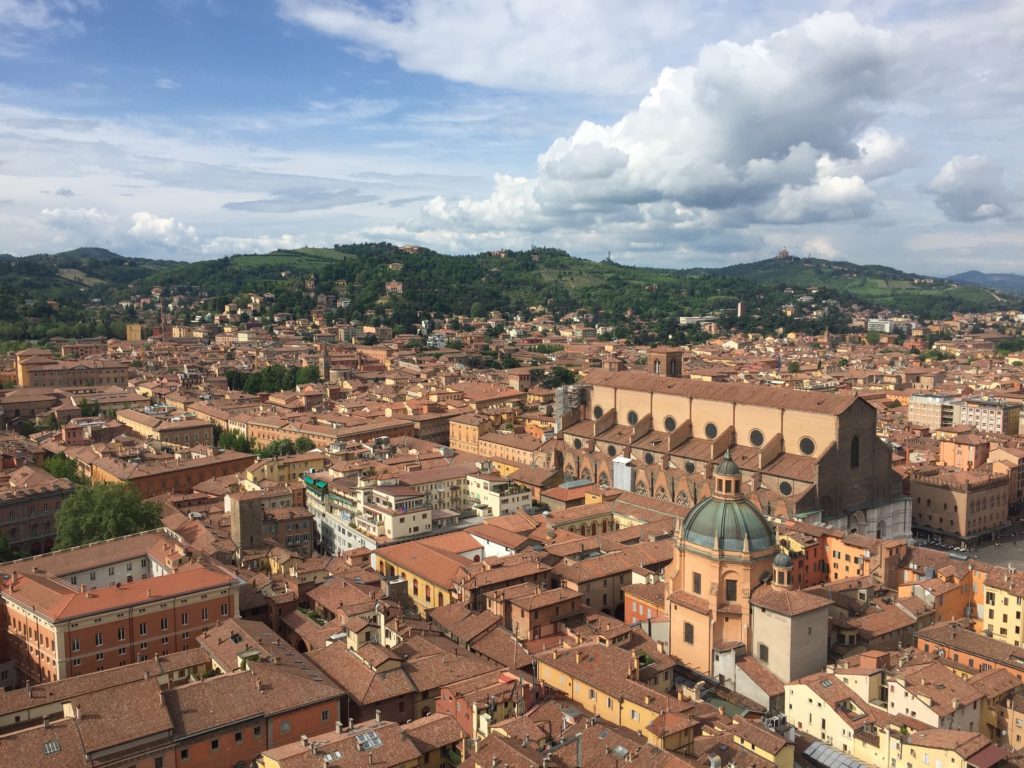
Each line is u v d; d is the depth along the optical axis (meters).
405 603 178.75
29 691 116.50
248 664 123.25
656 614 156.00
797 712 131.12
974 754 108.50
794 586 179.88
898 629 153.12
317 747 102.88
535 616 151.25
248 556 186.12
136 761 103.50
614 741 103.88
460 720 115.62
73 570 159.88
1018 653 138.62
